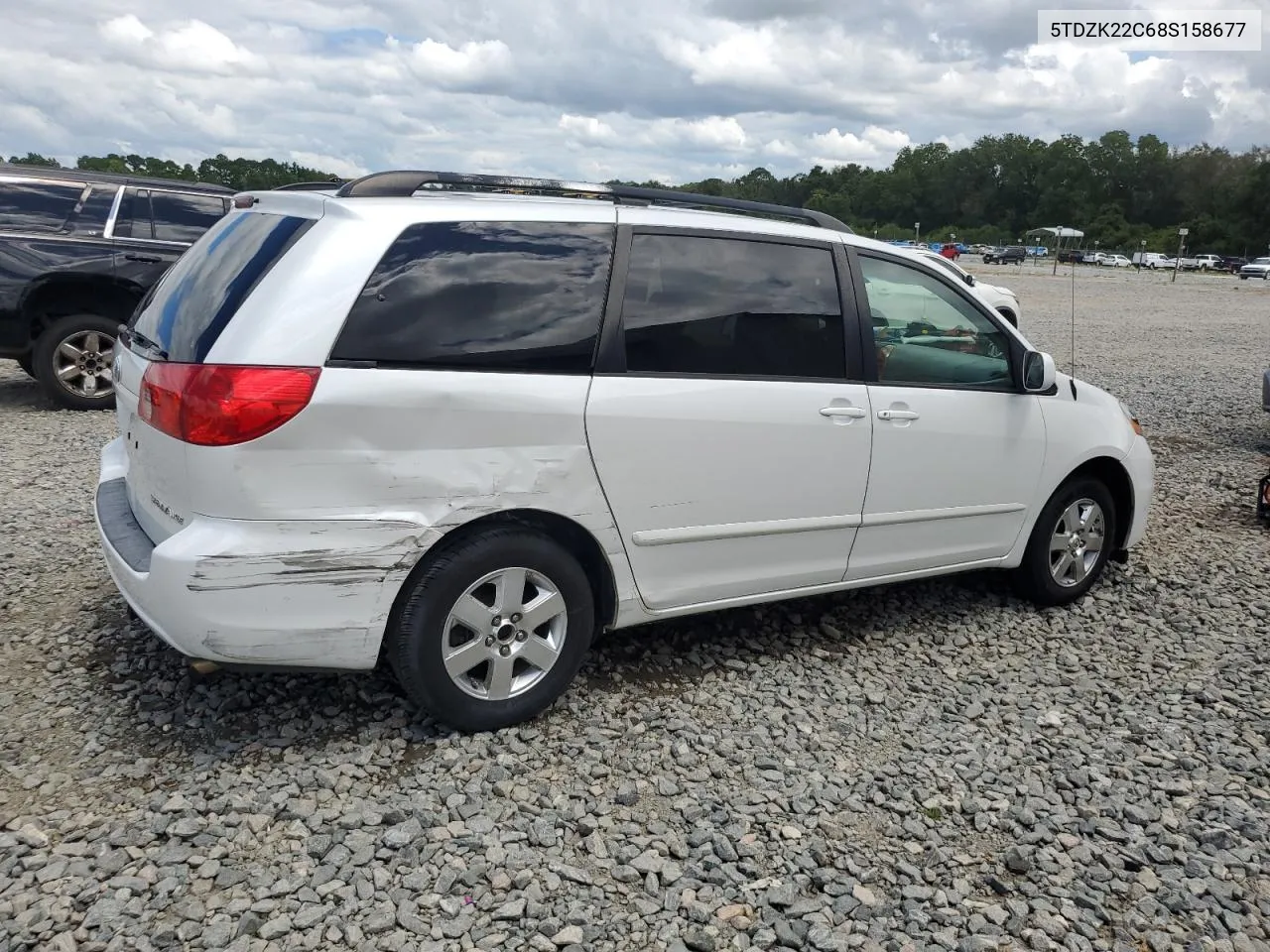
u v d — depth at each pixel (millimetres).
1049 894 2863
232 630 2996
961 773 3463
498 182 3543
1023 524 4824
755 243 3906
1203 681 4316
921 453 4305
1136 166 122000
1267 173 99625
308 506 3012
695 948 2578
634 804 3174
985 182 130375
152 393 3143
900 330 4293
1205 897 2893
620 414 3477
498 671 3428
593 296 3480
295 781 3137
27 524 5453
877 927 2688
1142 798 3371
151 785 3086
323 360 3000
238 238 3389
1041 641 4688
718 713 3787
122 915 2543
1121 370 14812
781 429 3854
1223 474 8281
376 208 3193
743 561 3943
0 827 2850
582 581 3551
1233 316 27453
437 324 3184
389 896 2670
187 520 3070
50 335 8602
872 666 4293
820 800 3246
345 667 3188
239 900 2617
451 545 3281
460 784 3191
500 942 2545
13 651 3906
